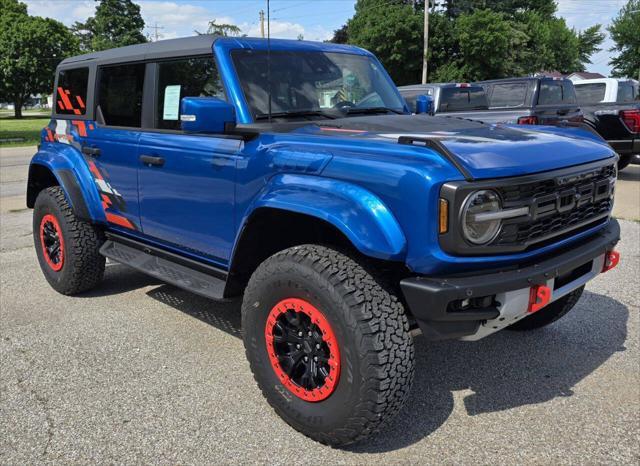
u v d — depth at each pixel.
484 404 3.19
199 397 3.28
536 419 3.03
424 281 2.51
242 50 3.57
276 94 3.53
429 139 2.61
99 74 4.48
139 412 3.12
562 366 3.61
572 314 4.44
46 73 53.44
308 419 2.79
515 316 2.68
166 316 4.49
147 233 4.14
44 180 5.23
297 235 3.28
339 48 4.10
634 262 5.72
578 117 10.18
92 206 4.53
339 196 2.63
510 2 50.06
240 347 3.93
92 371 3.59
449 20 40.91
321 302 2.61
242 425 3.00
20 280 5.41
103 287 5.19
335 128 3.26
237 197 3.25
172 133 3.73
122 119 4.23
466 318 2.54
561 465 2.65
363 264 2.69
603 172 3.14
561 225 2.87
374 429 2.63
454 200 2.41
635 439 2.84
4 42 51.97
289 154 2.94
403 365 2.55
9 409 3.16
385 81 4.26
